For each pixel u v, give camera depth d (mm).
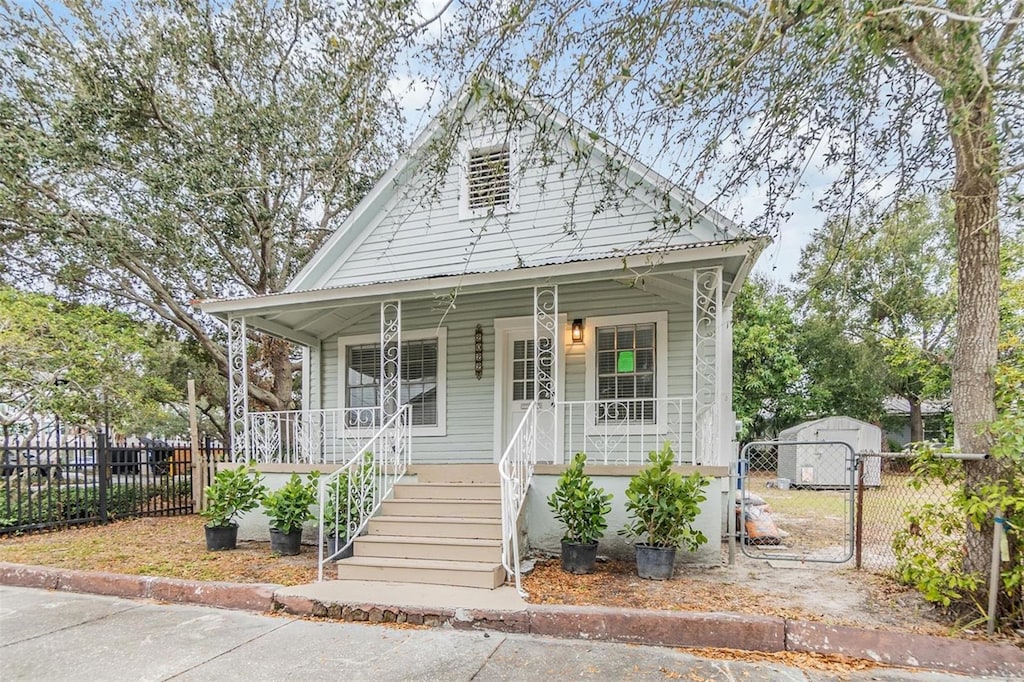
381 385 8008
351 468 6789
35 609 5203
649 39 4207
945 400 17609
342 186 11977
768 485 16766
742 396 21031
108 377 11898
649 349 8500
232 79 12211
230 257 14141
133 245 12070
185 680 3689
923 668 3801
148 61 11461
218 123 11906
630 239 8484
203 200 12094
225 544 7332
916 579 4434
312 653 4113
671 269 6859
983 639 3932
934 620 4352
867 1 3072
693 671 3770
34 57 11266
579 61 4203
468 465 7387
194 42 11586
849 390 21312
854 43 3359
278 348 14891
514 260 9016
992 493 4012
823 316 17828
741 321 21078
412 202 9781
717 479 6293
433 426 9398
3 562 6504
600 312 8711
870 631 4035
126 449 10266
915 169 4625
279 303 8453
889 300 14734
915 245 12367
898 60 4168
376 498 7070
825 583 5480
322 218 14812
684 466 6348
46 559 6734
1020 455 3902
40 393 10883
